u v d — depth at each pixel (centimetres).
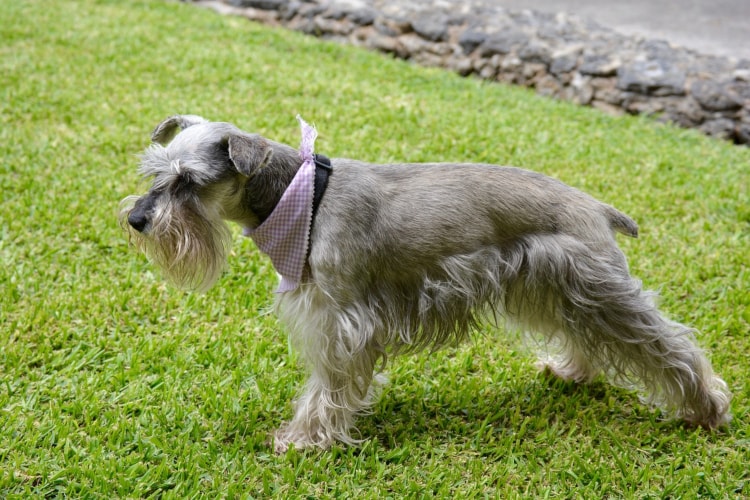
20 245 203
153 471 160
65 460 161
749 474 163
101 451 162
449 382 178
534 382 180
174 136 169
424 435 169
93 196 218
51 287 193
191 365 179
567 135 261
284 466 162
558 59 313
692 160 246
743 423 171
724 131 279
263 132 245
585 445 167
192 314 190
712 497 160
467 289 162
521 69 321
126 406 170
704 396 167
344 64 324
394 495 159
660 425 171
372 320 162
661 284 196
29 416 167
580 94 305
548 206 162
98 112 257
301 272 159
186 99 272
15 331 183
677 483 160
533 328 168
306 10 378
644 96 294
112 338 183
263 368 179
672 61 302
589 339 164
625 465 163
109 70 297
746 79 284
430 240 161
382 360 172
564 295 162
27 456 161
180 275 162
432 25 346
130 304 191
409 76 314
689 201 227
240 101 272
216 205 160
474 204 162
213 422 169
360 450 167
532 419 172
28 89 272
